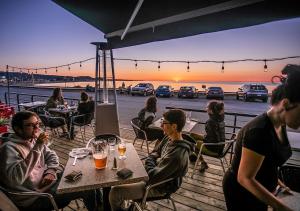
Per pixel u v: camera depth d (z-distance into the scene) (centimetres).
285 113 99
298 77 92
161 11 271
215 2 233
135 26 347
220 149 326
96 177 177
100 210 226
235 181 127
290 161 428
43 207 195
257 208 126
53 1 261
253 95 1666
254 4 216
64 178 175
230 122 873
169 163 179
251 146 105
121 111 1073
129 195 201
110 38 443
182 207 272
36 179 203
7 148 179
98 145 229
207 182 335
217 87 1889
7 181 174
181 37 301
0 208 146
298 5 185
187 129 383
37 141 188
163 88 1998
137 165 200
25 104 681
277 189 149
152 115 424
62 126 587
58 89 618
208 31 264
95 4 266
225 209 269
